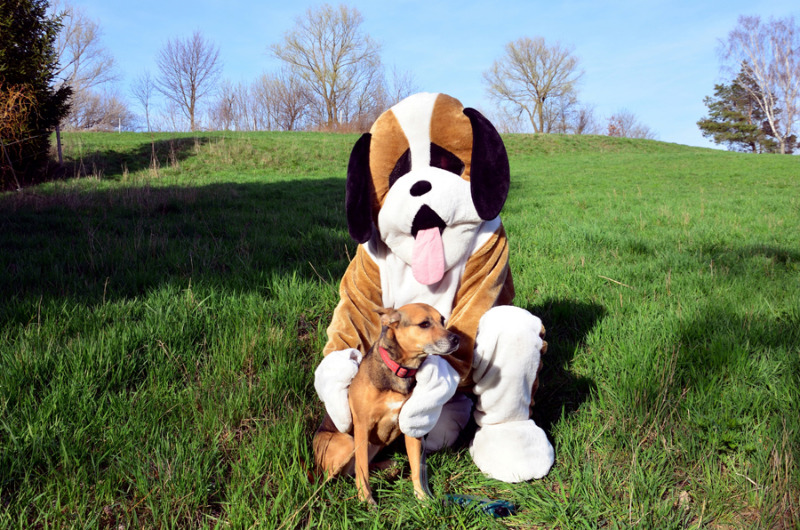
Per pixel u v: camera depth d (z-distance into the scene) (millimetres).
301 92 65188
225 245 6926
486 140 2740
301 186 15773
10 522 2307
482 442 2926
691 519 2521
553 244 7754
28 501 2432
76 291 4793
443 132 2793
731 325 4332
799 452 2697
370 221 2938
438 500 2551
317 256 6629
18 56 14211
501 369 2824
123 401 3178
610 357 3973
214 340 4102
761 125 63406
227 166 21484
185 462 2682
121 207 9828
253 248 6773
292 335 4355
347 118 64438
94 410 3107
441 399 2570
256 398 3357
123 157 21016
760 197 14320
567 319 4793
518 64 66812
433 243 2803
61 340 3834
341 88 62906
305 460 2748
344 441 2732
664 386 3383
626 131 81000
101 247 6312
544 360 4113
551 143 39156
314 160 24047
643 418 3143
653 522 2434
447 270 2943
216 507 2596
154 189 12023
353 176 2893
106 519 2486
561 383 3850
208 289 4984
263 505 2414
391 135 2828
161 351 3793
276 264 6109
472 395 3482
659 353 3734
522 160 32062
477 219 2816
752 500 2551
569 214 11305
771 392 3416
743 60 59719
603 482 2760
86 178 15039
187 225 8414
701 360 3773
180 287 4984
